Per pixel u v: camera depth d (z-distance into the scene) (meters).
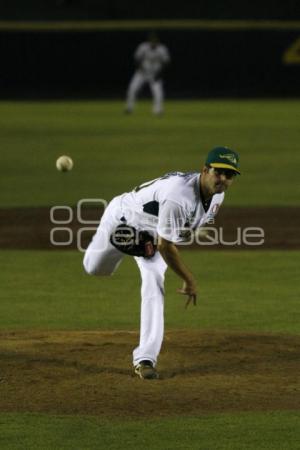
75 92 139.12
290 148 88.00
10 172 73.94
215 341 31.69
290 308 37.69
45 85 138.62
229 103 134.88
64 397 25.88
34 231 52.25
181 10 167.88
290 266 44.97
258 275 43.31
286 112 120.88
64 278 43.06
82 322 35.59
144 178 69.56
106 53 138.50
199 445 22.56
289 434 23.30
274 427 23.77
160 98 119.31
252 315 36.62
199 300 39.12
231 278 42.75
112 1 166.75
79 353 30.00
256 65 138.50
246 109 125.62
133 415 24.56
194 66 139.50
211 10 166.88
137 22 153.88
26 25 146.88
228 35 138.00
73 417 24.39
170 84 140.38
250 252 47.88
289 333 33.59
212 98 139.88
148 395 26.03
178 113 122.00
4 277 43.09
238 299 39.16
